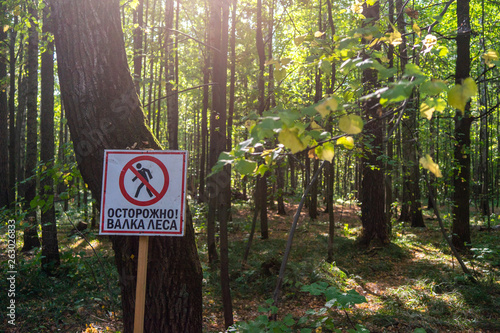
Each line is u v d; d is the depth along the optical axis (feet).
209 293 22.77
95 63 9.14
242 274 25.61
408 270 27.81
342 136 5.19
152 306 9.25
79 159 9.36
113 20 9.55
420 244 36.63
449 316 18.51
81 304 18.25
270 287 23.63
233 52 28.53
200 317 9.93
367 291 23.35
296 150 4.32
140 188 8.70
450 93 3.81
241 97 33.45
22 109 52.08
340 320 17.93
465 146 30.42
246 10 32.22
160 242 9.27
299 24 46.75
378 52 6.11
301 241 39.50
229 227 45.98
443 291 22.34
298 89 33.60
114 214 8.65
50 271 23.54
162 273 9.24
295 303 21.26
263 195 39.91
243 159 5.14
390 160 24.66
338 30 36.32
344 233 43.98
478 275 24.32
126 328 9.61
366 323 17.42
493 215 46.65
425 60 9.14
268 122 4.00
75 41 9.12
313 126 5.36
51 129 27.61
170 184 8.66
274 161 6.23
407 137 24.14
